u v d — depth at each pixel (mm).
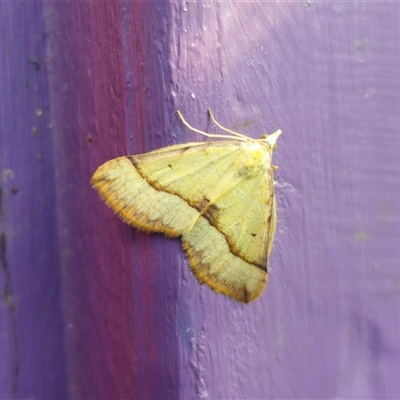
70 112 78
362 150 81
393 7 83
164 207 70
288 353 76
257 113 73
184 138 69
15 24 82
